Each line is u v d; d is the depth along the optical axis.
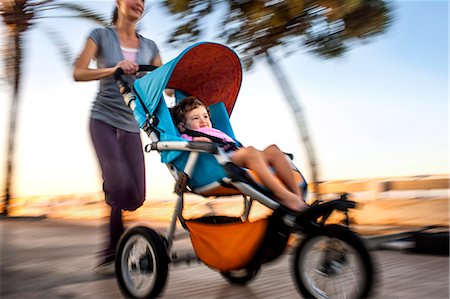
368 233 5.63
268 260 2.79
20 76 10.48
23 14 8.95
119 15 3.57
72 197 11.02
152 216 8.23
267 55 7.18
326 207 2.34
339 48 6.72
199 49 3.23
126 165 3.38
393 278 3.30
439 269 3.61
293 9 6.22
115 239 3.54
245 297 2.88
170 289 3.13
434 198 6.57
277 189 2.56
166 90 3.55
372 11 6.41
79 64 3.37
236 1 6.47
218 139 3.06
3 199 11.73
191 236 2.79
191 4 6.41
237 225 2.67
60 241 5.89
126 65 3.18
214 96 3.60
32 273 3.70
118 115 3.45
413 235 4.50
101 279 3.44
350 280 2.46
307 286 2.48
